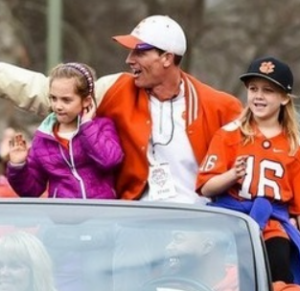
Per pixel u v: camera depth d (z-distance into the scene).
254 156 15.04
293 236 14.86
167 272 11.70
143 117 15.47
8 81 16.05
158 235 11.88
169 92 15.52
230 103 15.66
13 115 34.91
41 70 61.28
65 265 11.57
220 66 68.56
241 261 11.59
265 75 15.05
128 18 67.38
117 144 15.25
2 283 11.39
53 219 11.93
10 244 11.47
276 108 15.14
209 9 67.44
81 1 65.44
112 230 11.87
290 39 67.88
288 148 15.09
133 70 15.52
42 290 11.41
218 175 14.97
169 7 65.75
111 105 15.52
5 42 49.34
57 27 34.72
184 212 12.15
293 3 67.81
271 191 14.93
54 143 15.22
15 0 57.16
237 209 15.01
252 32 67.88
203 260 11.76
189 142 15.48
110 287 11.54
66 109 15.05
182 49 15.55
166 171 15.39
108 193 15.34
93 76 15.23
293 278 14.88
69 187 15.20
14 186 15.41
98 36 66.69
